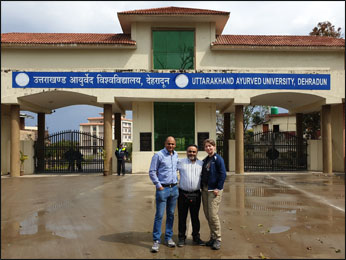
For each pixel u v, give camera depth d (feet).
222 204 28.12
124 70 51.83
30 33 58.65
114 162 56.80
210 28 54.70
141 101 56.65
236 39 57.06
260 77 52.85
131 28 54.49
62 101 60.29
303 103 63.16
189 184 17.01
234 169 59.82
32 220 22.22
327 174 53.47
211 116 57.41
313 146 59.82
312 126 87.97
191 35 55.06
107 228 20.24
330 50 54.24
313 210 25.63
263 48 53.01
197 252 15.93
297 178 47.96
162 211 16.37
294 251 16.10
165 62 54.75
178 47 54.95
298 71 53.21
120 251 16.01
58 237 18.25
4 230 19.69
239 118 53.98
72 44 51.26
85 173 56.03
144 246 16.80
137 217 23.22
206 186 17.20
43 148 57.77
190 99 53.31
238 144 53.88
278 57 54.39
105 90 51.55
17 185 40.96
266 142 62.08
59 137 57.98
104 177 49.85
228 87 52.54
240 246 16.83
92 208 26.30
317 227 20.52
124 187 38.52
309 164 59.88
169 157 17.04
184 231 17.06
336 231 19.62
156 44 54.80
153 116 56.54
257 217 23.30
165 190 16.57
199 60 54.39
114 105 57.11
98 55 53.21
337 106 58.70
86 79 51.42
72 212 24.80
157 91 51.98
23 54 52.06
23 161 53.67
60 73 51.16
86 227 20.44
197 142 56.90
